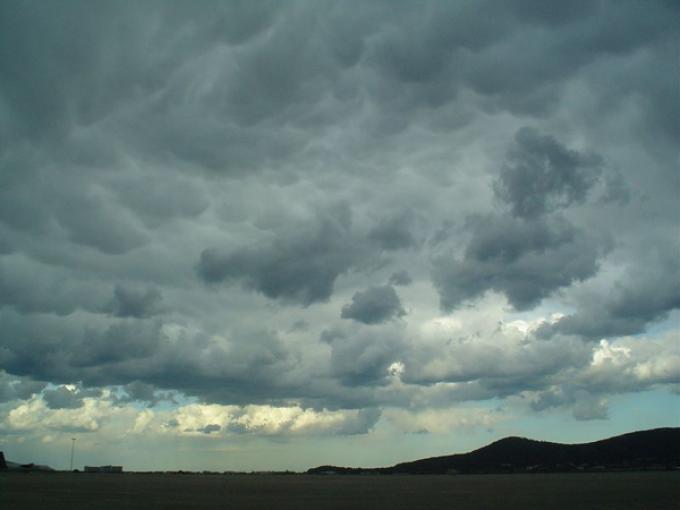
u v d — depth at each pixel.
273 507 83.31
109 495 108.44
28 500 90.81
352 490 142.75
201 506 84.31
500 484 182.25
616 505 86.94
